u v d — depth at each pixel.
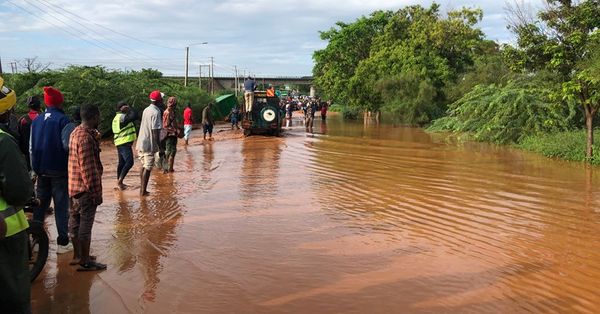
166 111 12.99
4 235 3.34
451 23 35.16
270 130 24.86
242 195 10.27
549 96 16.91
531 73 21.22
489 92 22.88
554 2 16.17
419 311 4.92
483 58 31.23
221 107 43.09
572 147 16.16
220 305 5.03
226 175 12.78
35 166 6.38
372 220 8.33
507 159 16.05
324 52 45.69
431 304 5.08
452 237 7.38
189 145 20.59
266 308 4.96
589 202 9.69
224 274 5.85
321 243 7.05
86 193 5.83
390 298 5.21
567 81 15.98
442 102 33.91
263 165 14.68
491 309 4.98
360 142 22.02
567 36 15.64
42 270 5.91
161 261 6.29
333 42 45.16
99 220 8.14
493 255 6.60
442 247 6.91
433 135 25.88
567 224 8.11
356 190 10.86
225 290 5.40
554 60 15.28
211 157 16.55
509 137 20.42
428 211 8.97
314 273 5.90
